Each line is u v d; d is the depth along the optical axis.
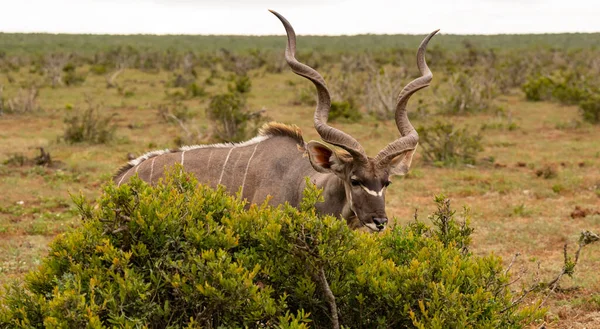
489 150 18.70
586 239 7.64
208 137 19.12
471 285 4.75
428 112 26.20
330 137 6.39
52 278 4.60
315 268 4.47
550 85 32.56
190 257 4.42
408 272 4.66
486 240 10.06
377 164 6.42
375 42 123.00
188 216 4.68
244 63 56.22
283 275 4.67
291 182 7.02
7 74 45.97
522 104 30.73
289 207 4.66
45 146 18.75
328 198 6.80
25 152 17.75
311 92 30.36
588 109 24.16
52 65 42.97
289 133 7.35
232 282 4.21
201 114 26.39
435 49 65.81
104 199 4.70
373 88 26.97
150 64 59.31
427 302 4.52
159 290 4.52
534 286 5.61
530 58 60.88
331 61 65.69
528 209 11.97
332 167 6.55
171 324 4.54
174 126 23.12
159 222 4.56
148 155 7.81
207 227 4.66
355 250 4.80
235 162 7.28
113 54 65.94
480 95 27.80
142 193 4.77
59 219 11.26
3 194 12.88
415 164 16.52
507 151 18.48
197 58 67.88
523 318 4.86
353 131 22.08
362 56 61.53
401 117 6.82
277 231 4.52
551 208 12.18
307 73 6.54
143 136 20.97
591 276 8.30
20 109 26.67
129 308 4.34
